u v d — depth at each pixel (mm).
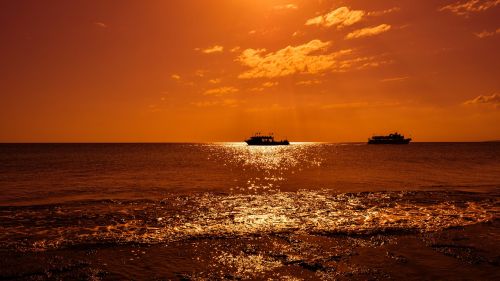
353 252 14688
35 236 17281
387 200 27594
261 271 12664
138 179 43031
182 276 12219
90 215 22109
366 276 12188
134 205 25578
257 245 15688
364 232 17875
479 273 12406
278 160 89500
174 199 28188
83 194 30734
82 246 15609
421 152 135250
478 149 169625
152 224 19812
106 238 16891
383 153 128125
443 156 102500
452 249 15047
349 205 25547
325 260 13734
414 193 30969
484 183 38250
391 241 16281
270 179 43688
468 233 17625
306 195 30344
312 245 15672
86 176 46375
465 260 13695
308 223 19969
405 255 14297
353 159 90250
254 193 31594
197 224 19812
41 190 33094
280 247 15422
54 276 12219
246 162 81250
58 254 14516
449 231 18031
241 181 41281
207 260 13812
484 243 15906
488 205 25312
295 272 12570
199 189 34156
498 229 18422
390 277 12086
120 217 21578
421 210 23609
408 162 76188
